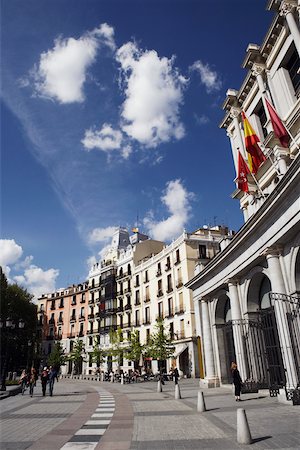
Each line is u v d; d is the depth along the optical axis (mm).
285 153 15992
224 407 12242
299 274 12852
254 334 16328
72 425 10109
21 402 17922
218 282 20266
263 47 18453
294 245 12828
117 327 59469
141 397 18469
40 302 79562
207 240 46531
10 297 54281
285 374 12320
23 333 55000
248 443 6832
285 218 12617
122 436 8273
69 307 74000
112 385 32188
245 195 21062
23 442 7863
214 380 21078
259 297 17312
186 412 11766
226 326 20562
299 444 6516
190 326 41750
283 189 11938
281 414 9805
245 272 17328
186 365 42031
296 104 15391
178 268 46219
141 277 55812
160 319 43281
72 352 66250
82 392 24000
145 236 70875
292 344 11758
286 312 12141
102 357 58875
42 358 73562
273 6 16922
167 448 6898
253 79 20141
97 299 66875
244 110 21719
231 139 23406
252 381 15922
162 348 40375
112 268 63594
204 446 6910
